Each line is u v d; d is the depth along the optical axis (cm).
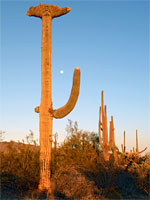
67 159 1177
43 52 1149
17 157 1062
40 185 1034
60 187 991
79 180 979
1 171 1001
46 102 1105
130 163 1352
